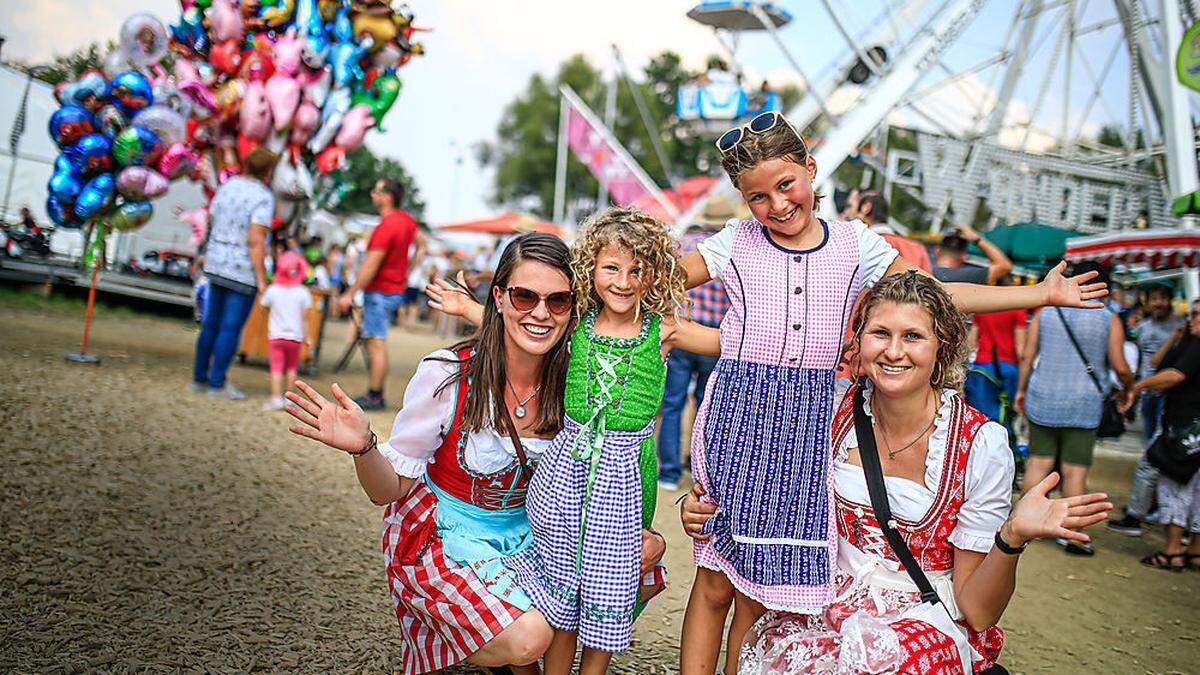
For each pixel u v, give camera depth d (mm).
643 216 2398
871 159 13391
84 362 7812
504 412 2463
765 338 2580
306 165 8750
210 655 2807
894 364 2275
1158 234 7215
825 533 2439
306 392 2328
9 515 3824
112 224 8000
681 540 4688
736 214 6879
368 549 4008
